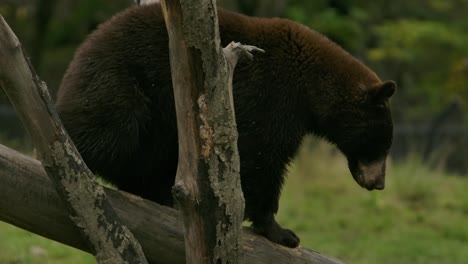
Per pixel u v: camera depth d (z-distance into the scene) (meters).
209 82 8.15
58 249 16.44
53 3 40.28
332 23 38.12
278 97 10.73
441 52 41.62
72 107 9.62
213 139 8.24
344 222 21.77
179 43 8.03
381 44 41.16
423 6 44.47
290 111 10.86
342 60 11.45
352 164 12.03
